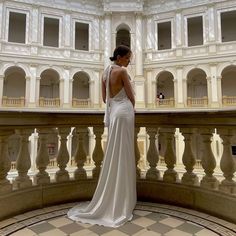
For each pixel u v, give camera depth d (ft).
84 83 86.22
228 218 9.79
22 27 80.79
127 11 77.30
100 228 9.14
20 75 78.23
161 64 76.02
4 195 10.08
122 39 86.43
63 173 12.37
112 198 9.71
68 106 74.59
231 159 10.31
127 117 9.73
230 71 75.00
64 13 76.59
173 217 10.19
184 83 73.20
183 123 11.43
